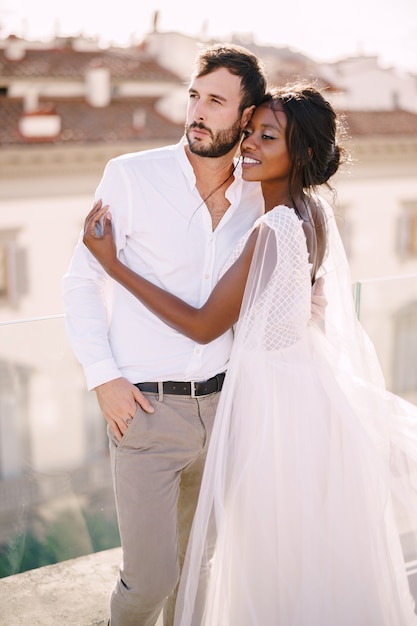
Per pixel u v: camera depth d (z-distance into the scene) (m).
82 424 3.92
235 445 2.08
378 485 2.12
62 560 2.89
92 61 20.25
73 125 18.44
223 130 1.98
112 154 18.45
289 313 2.03
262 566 2.06
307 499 2.05
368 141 20.67
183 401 2.06
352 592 2.07
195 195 2.02
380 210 21.64
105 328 2.04
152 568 2.05
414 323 3.73
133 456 2.04
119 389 2.01
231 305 2.00
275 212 1.99
